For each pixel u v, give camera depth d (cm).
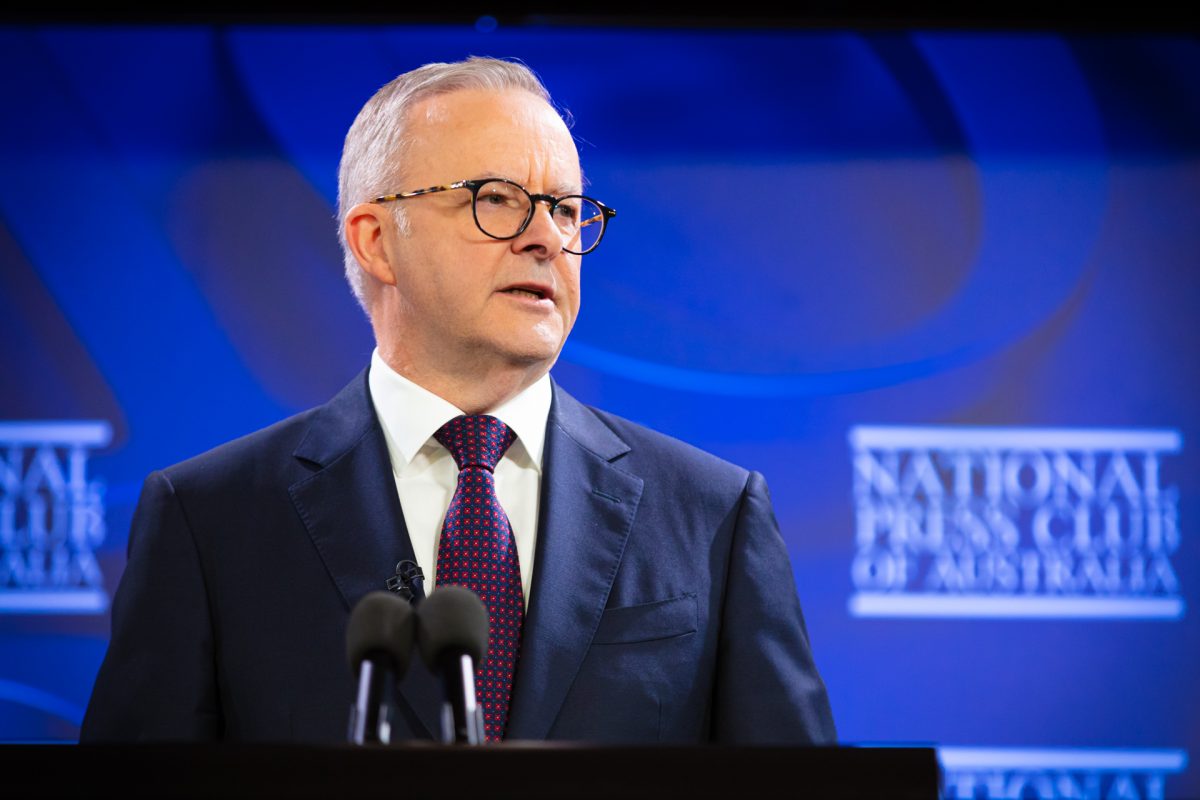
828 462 1291
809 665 670
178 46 1339
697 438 1293
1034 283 1312
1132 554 1277
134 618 640
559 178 690
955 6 1339
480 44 1341
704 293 1309
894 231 1317
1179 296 1309
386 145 708
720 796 417
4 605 1259
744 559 687
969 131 1330
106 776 416
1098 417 1295
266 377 1299
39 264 1305
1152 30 1337
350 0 1342
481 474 669
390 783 414
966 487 1288
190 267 1310
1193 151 1327
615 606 654
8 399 1285
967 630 1270
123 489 1282
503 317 669
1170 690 1260
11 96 1327
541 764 417
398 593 631
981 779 1257
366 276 730
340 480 674
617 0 1340
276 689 622
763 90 1335
